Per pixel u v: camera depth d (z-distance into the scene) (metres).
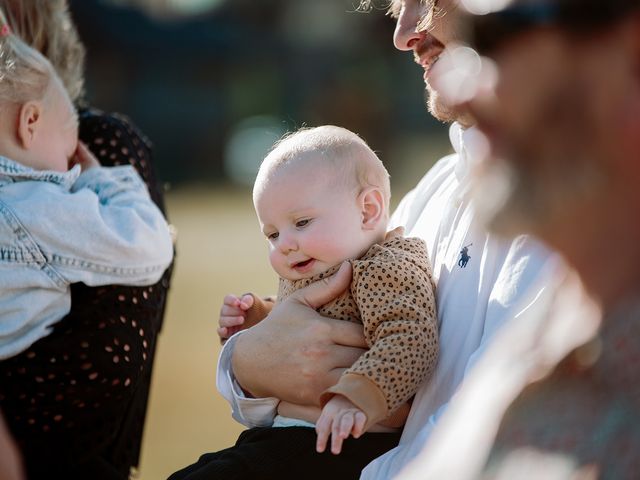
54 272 3.82
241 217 24.81
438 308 3.49
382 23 40.31
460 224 3.55
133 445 4.32
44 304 3.80
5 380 3.78
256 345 3.54
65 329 3.86
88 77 35.62
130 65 36.50
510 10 1.60
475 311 3.31
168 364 10.95
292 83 40.81
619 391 1.70
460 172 3.62
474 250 3.41
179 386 10.15
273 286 15.16
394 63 41.12
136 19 36.09
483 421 1.96
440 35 3.30
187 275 16.56
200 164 36.94
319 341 3.47
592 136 1.61
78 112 4.69
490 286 3.28
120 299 3.97
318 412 3.46
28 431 3.79
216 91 37.97
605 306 1.76
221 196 30.28
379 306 3.39
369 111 37.28
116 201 4.14
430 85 3.55
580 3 1.57
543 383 1.84
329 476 3.34
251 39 39.38
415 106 41.28
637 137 1.59
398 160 34.72
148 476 7.52
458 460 1.97
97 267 3.91
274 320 3.57
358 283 3.47
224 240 20.69
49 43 4.46
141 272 4.03
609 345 1.73
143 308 4.06
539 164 1.63
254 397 3.61
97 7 35.47
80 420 3.86
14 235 3.78
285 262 3.65
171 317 13.26
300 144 3.70
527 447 1.78
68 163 4.29
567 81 1.60
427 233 3.79
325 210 3.59
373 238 3.67
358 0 4.32
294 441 3.39
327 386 3.43
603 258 1.70
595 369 1.75
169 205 27.77
